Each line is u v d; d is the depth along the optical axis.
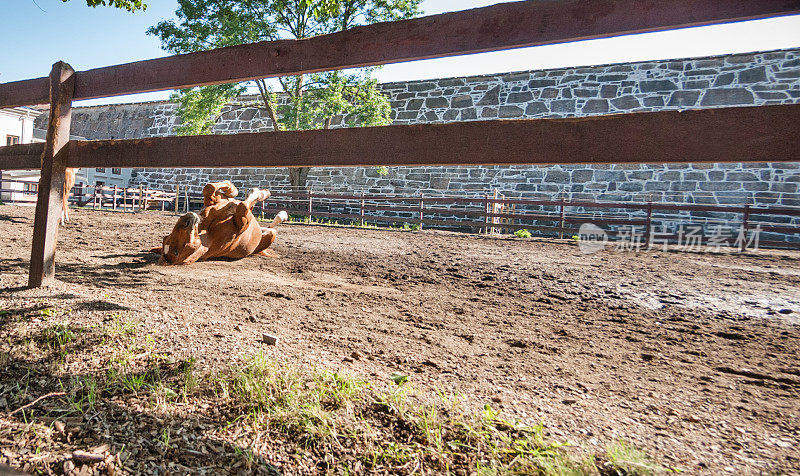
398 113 14.35
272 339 2.50
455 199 11.35
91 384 1.86
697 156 1.73
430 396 1.96
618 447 1.58
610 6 1.94
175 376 1.98
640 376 2.43
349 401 1.84
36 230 3.32
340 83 13.38
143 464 1.41
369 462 1.52
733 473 1.46
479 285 5.01
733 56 10.78
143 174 18.86
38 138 18.31
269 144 2.67
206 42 13.27
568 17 2.02
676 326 3.54
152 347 2.25
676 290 4.92
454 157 2.19
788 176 10.31
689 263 6.82
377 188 14.38
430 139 2.24
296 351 2.40
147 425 1.62
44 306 2.72
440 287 4.85
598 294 4.68
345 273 5.43
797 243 8.90
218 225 5.15
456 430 1.69
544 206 12.44
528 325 3.45
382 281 5.05
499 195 12.97
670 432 1.76
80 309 2.72
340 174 14.85
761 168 10.53
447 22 2.28
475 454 1.55
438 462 1.52
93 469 1.36
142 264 4.93
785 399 2.16
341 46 2.53
